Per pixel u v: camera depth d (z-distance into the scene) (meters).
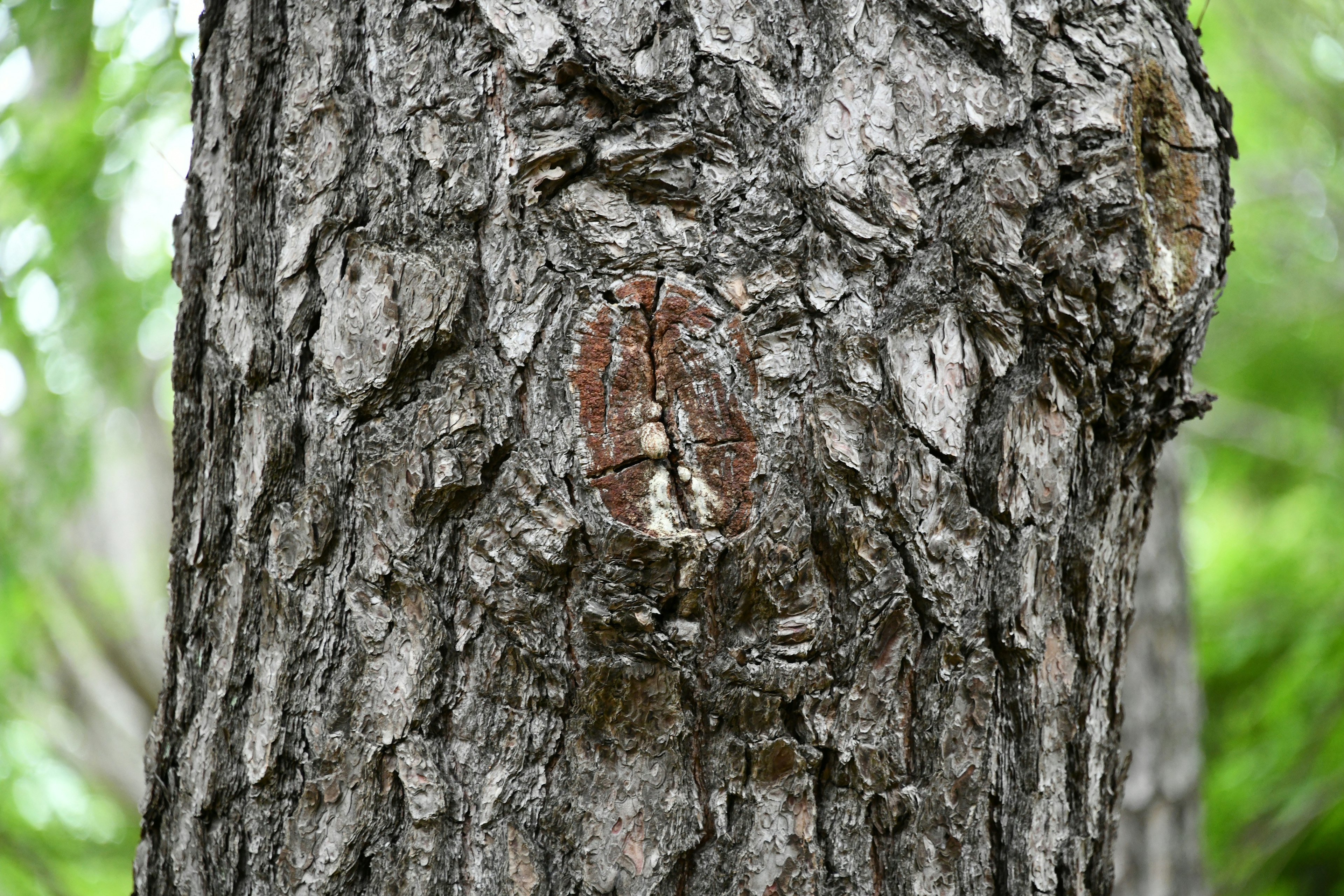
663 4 2.30
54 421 5.07
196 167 2.39
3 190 4.34
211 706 2.34
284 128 2.34
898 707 2.29
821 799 2.29
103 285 4.63
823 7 2.31
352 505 2.31
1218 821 5.44
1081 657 2.34
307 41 2.34
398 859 2.29
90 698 7.75
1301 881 5.66
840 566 2.29
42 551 5.48
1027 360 2.31
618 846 2.28
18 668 7.51
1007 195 2.30
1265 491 7.72
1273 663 6.04
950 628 2.30
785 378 2.29
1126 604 2.39
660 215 2.29
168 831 2.37
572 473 2.28
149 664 7.64
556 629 2.28
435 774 2.29
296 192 2.33
